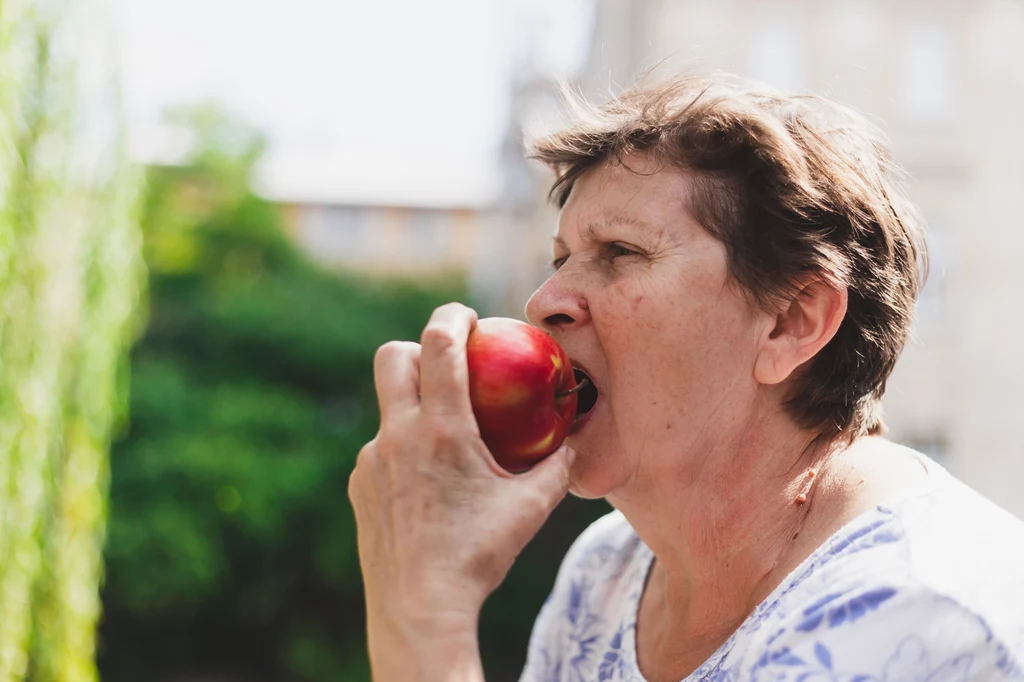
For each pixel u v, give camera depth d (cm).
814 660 93
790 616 98
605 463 118
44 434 183
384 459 106
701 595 121
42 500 188
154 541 854
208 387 1015
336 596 937
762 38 798
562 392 114
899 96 753
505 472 106
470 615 98
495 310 1156
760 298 112
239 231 1212
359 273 1221
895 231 121
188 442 920
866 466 112
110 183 209
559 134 126
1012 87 729
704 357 113
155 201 1198
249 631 922
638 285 113
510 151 1127
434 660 95
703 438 115
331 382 1066
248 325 1068
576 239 121
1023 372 658
